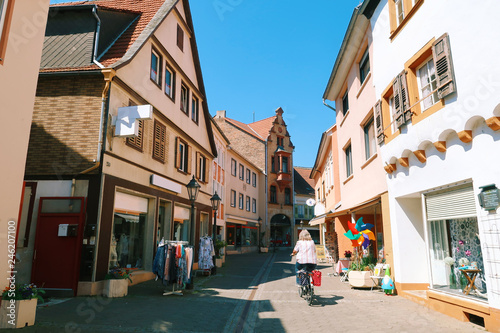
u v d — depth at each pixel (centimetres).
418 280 868
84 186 919
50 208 905
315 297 921
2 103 578
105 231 926
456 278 709
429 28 727
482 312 581
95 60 1022
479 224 593
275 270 1709
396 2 897
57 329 568
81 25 1062
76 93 966
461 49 622
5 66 585
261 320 683
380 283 1016
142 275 1156
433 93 724
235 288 1103
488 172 575
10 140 592
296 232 4619
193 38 1684
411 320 646
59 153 935
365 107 1195
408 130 802
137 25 1237
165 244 945
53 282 871
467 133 610
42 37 671
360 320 658
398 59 864
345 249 1627
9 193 587
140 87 1142
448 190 705
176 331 585
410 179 821
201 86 1828
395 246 898
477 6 589
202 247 1448
